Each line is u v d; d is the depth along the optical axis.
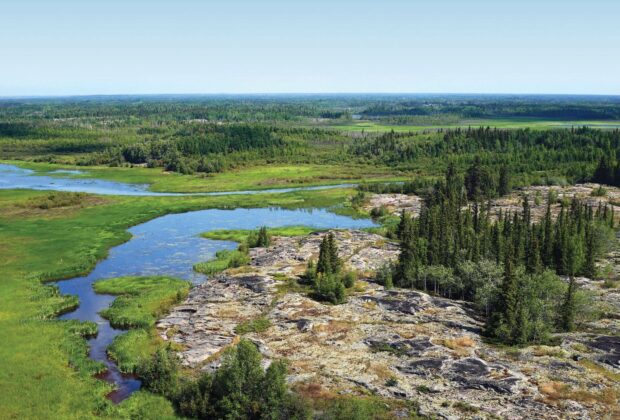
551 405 61.06
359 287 107.75
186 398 63.66
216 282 110.00
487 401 62.16
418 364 71.50
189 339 81.12
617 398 62.69
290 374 68.81
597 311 90.75
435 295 107.06
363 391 64.81
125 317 89.88
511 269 82.25
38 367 72.00
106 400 64.62
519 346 77.94
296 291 103.81
